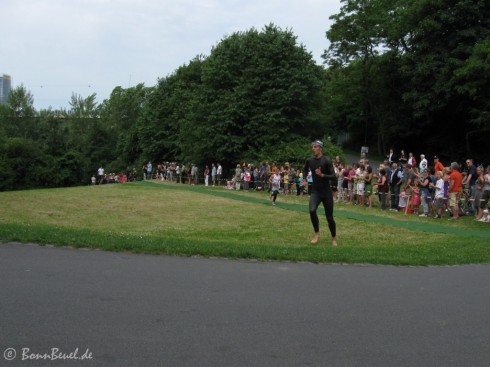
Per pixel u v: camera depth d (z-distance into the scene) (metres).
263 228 14.72
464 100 43.38
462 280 7.34
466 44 41.34
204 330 4.50
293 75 39.75
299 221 16.20
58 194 24.97
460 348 4.35
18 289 5.57
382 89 54.25
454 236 13.30
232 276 6.75
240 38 43.50
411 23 44.56
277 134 38.91
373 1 51.66
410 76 46.19
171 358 3.84
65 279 6.10
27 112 68.12
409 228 14.67
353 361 3.95
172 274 6.66
